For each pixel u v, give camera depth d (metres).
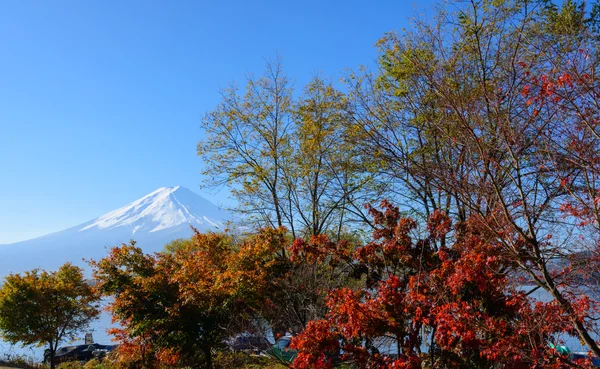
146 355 20.69
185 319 17.55
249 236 20.20
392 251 11.16
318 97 20.86
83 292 30.50
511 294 8.59
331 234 20.09
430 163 10.99
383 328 9.00
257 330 14.80
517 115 7.63
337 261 13.05
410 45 12.63
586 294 7.48
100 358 33.78
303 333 9.91
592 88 6.11
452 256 10.37
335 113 18.61
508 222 7.01
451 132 9.08
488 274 8.27
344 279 14.02
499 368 8.53
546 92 6.49
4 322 28.28
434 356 9.63
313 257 13.09
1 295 28.78
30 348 34.59
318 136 19.92
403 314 9.11
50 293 29.45
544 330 7.46
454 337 8.41
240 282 15.49
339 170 19.30
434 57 12.08
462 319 8.06
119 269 20.53
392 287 9.44
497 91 8.01
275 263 16.58
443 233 10.77
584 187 7.18
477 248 8.47
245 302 15.74
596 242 6.97
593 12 9.39
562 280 7.46
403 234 11.13
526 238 6.68
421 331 10.38
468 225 9.04
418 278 9.10
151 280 18.72
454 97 7.97
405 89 13.16
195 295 16.83
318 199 21.20
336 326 10.10
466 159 8.21
